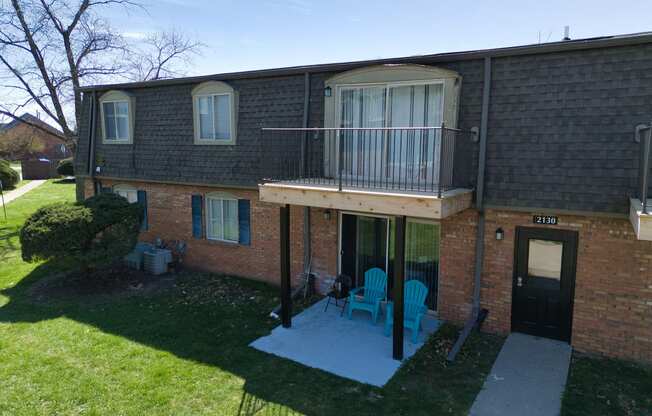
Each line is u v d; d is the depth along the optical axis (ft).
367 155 30.48
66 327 29.14
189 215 41.27
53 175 131.64
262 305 32.81
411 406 20.49
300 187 27.09
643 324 23.66
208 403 20.79
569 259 25.44
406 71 28.07
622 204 23.21
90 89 45.91
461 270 28.45
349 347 26.20
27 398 21.15
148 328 28.91
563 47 24.07
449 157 25.49
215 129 38.17
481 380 22.57
